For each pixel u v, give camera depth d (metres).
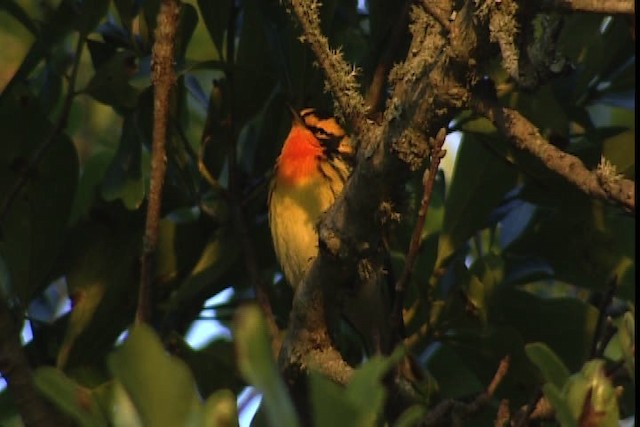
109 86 8.95
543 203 9.29
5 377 7.68
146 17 9.31
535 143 6.31
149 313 7.83
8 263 9.11
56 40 9.17
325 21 9.09
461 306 8.90
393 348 7.62
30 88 9.84
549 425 8.11
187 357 8.87
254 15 9.45
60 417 7.70
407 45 9.31
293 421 4.09
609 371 7.28
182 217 10.30
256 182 9.86
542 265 9.41
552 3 5.98
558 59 6.02
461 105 6.57
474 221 9.27
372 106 8.74
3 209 8.81
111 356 4.21
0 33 8.70
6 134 9.21
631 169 9.04
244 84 9.45
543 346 5.27
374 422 4.20
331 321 7.98
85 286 9.24
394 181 7.07
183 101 9.84
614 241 9.31
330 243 7.46
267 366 4.11
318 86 9.66
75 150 9.24
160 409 4.18
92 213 9.41
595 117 11.69
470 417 6.90
